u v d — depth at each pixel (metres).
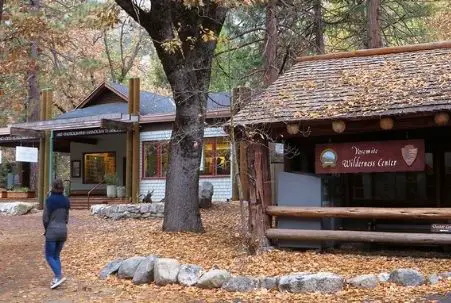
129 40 41.94
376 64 12.30
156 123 22.56
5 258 11.46
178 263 8.98
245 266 9.66
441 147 11.72
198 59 13.70
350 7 21.70
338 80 11.84
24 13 15.05
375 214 10.24
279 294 7.86
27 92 28.75
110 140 25.72
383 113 9.76
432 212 9.84
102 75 34.84
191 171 13.83
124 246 12.11
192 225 13.73
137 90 22.42
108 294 8.32
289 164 12.59
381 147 10.59
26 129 22.12
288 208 10.92
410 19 21.94
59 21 15.57
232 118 10.41
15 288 8.85
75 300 8.01
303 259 10.10
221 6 13.17
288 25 20.62
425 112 9.51
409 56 12.27
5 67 16.44
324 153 11.00
